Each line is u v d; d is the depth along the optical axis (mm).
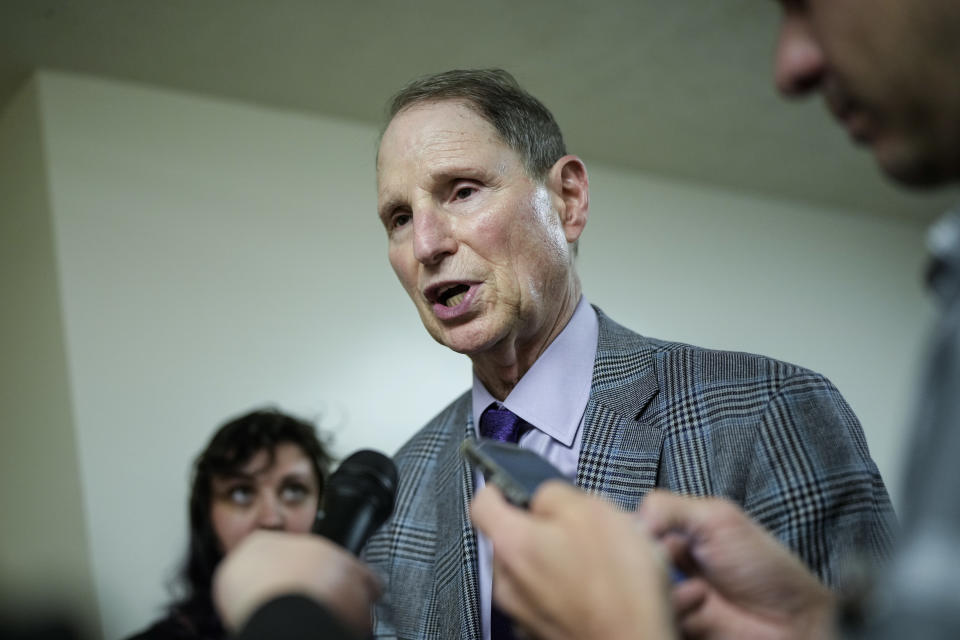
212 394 3539
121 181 3562
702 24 3586
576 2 3416
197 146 3742
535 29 3555
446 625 1300
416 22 3457
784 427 1192
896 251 5590
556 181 1416
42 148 3465
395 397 3875
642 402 1287
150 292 3520
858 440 1194
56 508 3428
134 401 3398
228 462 2500
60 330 3363
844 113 559
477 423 1436
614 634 570
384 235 4051
